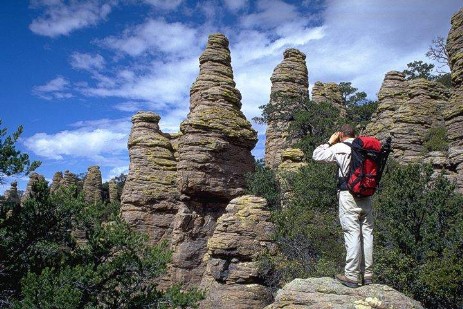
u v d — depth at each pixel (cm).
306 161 4084
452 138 2938
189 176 3372
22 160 1373
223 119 3559
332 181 2803
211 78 3909
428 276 1518
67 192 1598
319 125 4541
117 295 1409
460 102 2914
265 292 2383
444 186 1844
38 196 1541
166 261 1479
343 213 630
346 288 639
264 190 3481
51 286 1195
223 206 3478
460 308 1527
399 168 1997
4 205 1513
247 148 3700
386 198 1956
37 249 1499
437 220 1742
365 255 632
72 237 1588
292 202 2939
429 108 3959
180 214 3381
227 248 2506
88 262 1481
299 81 5472
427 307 1595
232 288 2427
